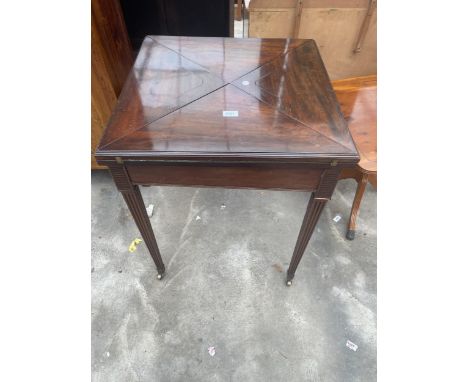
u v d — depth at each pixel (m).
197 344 1.15
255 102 0.90
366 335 1.18
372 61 1.69
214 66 1.04
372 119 1.33
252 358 1.12
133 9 1.66
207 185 0.87
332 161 0.75
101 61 1.29
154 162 0.78
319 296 1.28
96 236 1.48
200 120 0.83
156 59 1.07
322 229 1.51
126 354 1.12
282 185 0.85
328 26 1.55
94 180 1.74
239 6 2.40
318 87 0.96
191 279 1.32
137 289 1.29
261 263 1.38
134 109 0.87
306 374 1.09
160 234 1.48
